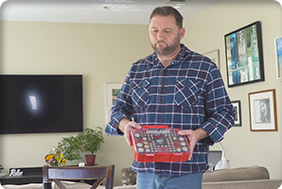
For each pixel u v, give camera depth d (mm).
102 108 6047
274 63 3805
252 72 4133
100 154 5996
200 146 1396
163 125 1345
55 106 5824
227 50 4629
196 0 4727
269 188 2473
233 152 4562
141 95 1471
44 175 1681
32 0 4891
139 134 1276
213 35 4992
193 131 1289
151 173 1399
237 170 2615
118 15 5711
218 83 1424
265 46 3945
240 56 4355
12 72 5789
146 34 6336
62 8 5285
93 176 1668
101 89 6074
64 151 5730
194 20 5496
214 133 1334
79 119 5887
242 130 4379
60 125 5816
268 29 3891
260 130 4008
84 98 6004
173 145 1256
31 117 5730
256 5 4078
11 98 5691
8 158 5668
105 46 6152
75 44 6039
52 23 5980
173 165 1367
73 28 6051
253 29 4090
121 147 6078
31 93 5754
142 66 1532
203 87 1418
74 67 6008
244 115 4348
